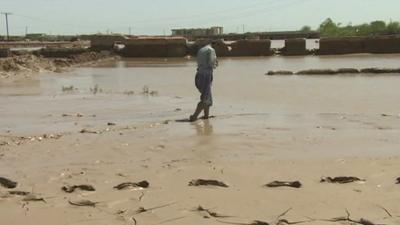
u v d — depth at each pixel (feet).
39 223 19.06
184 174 25.45
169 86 81.97
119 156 30.37
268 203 20.74
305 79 87.15
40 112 53.11
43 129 41.91
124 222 19.02
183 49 196.54
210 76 44.55
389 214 19.13
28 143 34.86
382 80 81.35
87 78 104.63
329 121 42.34
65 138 36.60
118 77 106.01
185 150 31.76
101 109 54.49
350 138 34.50
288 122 42.32
